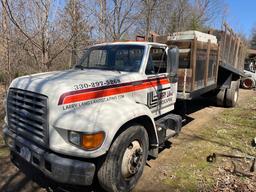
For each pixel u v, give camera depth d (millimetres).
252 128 7148
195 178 4410
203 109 9609
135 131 3855
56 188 4035
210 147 5746
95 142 3277
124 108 3828
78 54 8078
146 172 4582
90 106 3627
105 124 3389
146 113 4098
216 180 4352
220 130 6945
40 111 3441
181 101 6395
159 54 5133
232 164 4922
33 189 3992
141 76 4555
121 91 4117
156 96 4930
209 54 6832
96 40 9500
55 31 7660
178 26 24266
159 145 4871
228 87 9594
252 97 12961
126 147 3738
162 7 19703
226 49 8500
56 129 3344
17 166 4602
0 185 4059
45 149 3502
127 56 4891
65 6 7648
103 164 3559
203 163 4949
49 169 3391
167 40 6328
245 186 4172
